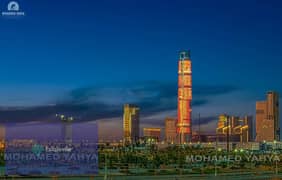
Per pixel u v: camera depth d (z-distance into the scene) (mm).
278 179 164375
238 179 163625
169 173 178875
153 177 158500
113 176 157750
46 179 129250
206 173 187750
